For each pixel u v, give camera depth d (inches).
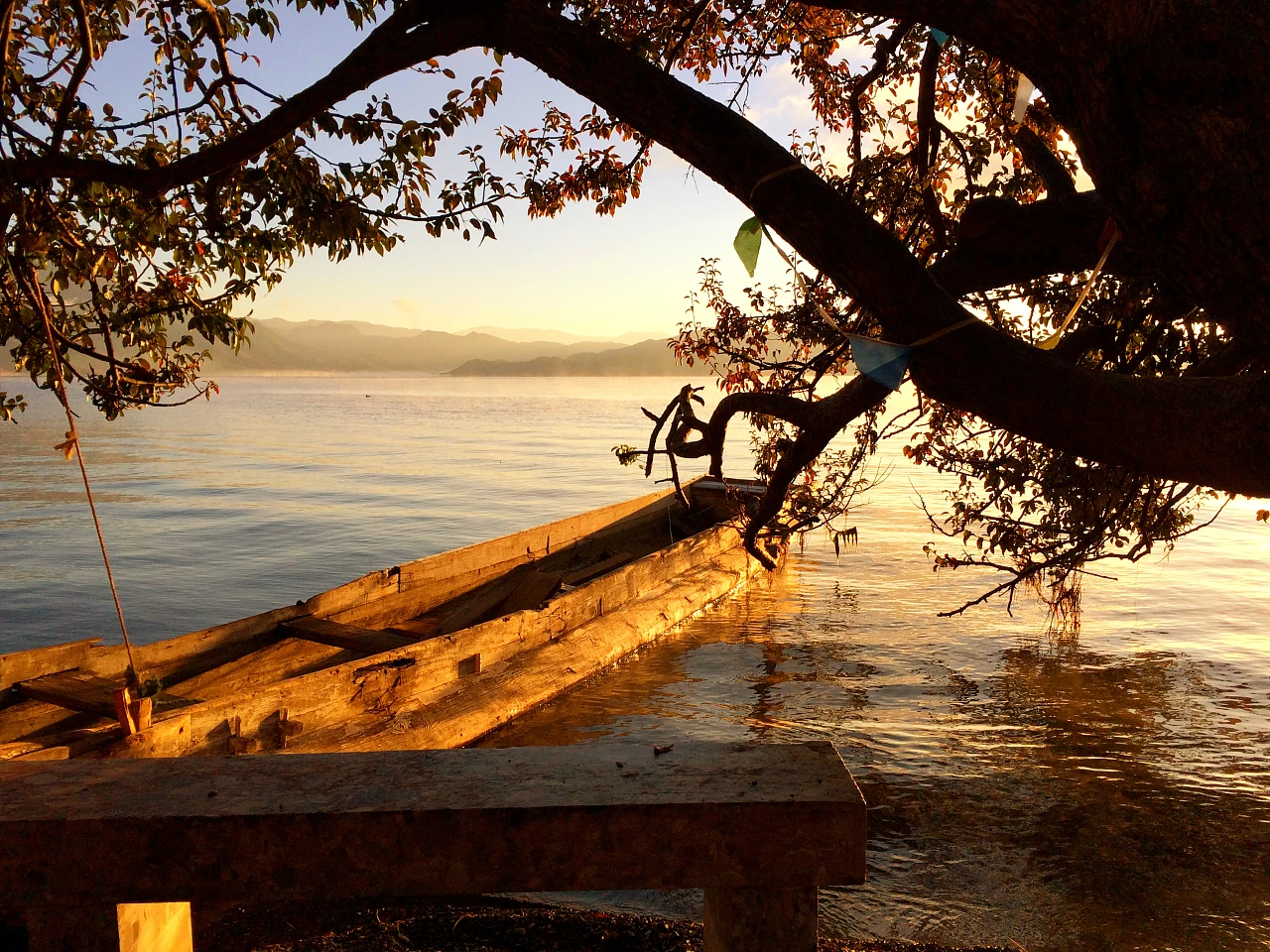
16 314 194.1
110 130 163.0
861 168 187.9
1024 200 176.9
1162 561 675.4
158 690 251.8
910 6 80.0
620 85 93.5
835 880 75.0
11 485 1138.0
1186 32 67.4
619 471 1382.9
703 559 536.4
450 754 87.7
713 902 81.0
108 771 83.8
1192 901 207.9
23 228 158.1
